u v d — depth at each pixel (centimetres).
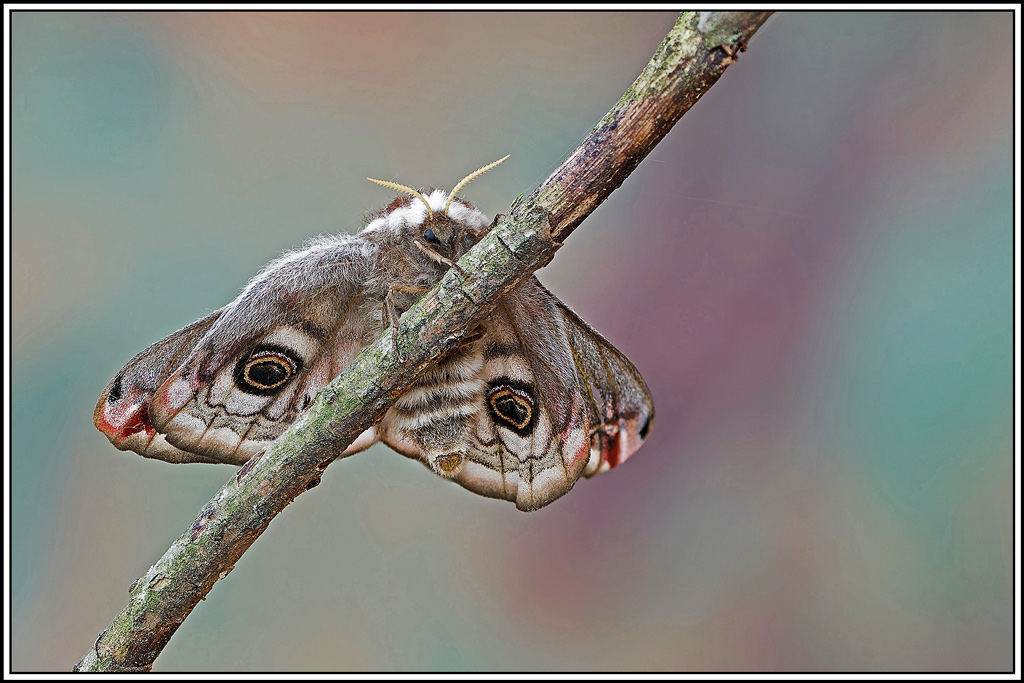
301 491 62
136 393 64
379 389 62
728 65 61
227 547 62
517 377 64
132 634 62
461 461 64
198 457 64
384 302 64
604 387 65
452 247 64
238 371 64
